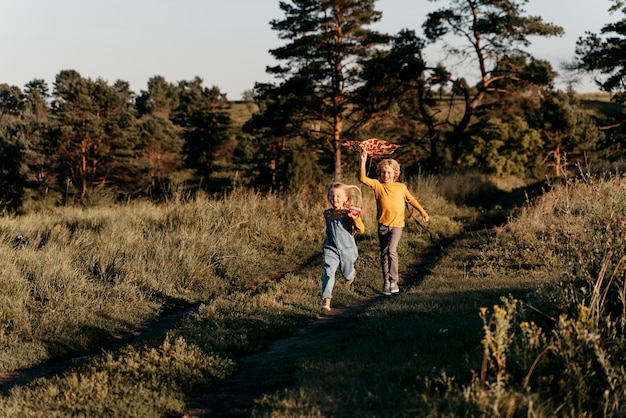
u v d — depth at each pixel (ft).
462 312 22.71
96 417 15.37
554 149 169.37
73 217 53.72
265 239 46.85
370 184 27.66
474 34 121.49
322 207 55.42
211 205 50.47
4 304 29.17
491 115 142.92
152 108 392.47
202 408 16.08
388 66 124.16
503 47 123.54
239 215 49.03
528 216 46.39
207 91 243.19
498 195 90.94
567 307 18.99
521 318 19.17
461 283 30.86
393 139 157.07
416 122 166.81
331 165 175.22
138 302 31.99
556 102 128.26
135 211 54.60
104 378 17.97
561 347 15.42
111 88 187.52
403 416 13.20
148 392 16.74
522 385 14.08
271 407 14.52
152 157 225.56
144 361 19.66
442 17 121.80
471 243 45.06
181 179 234.79
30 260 35.76
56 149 178.09
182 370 18.45
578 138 162.71
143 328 28.94
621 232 23.13
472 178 94.73
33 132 193.36
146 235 44.55
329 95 133.80
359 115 139.85
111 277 35.27
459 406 13.42
